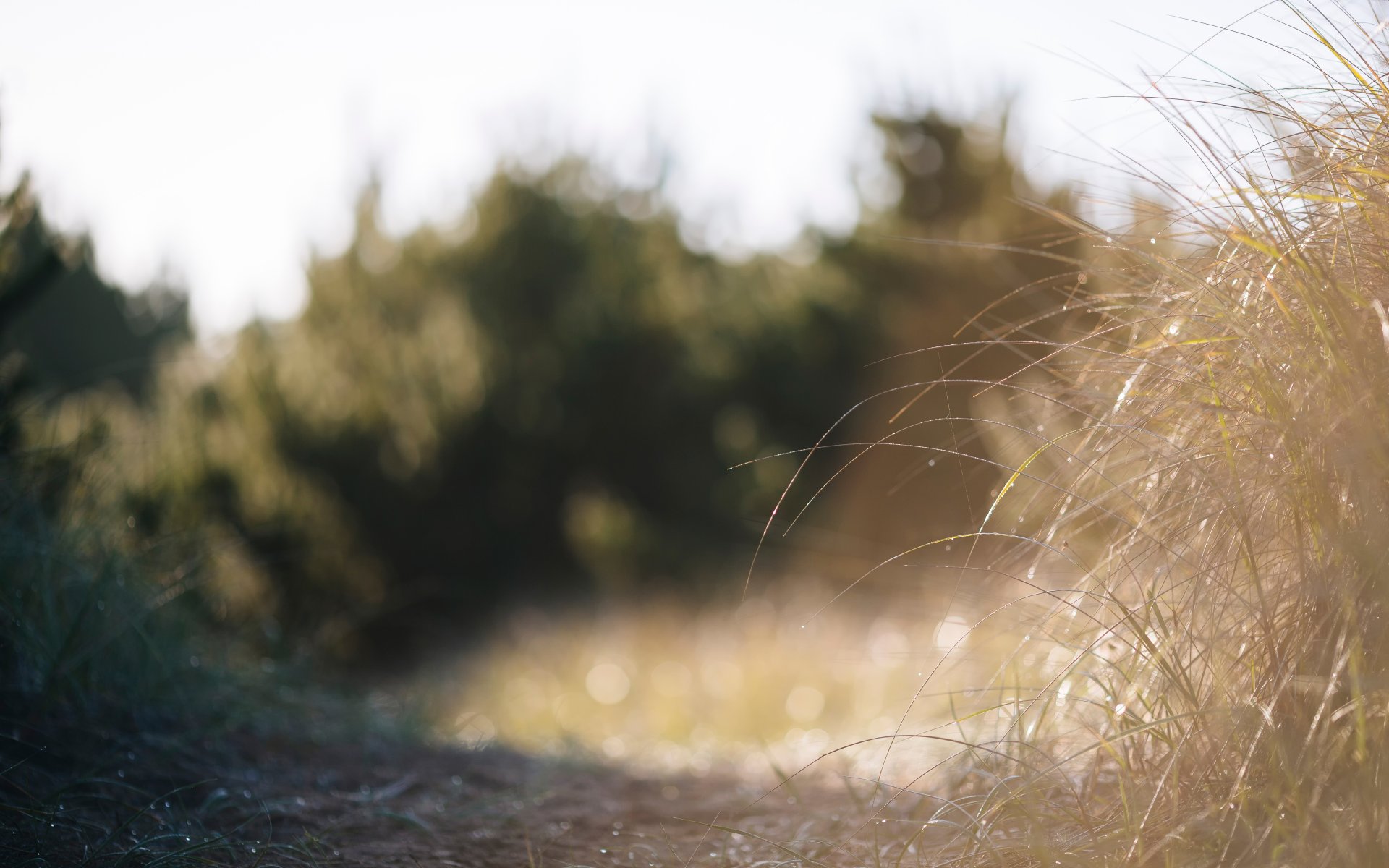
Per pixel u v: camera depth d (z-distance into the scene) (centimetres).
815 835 234
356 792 282
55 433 362
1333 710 157
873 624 789
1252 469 177
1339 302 170
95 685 296
